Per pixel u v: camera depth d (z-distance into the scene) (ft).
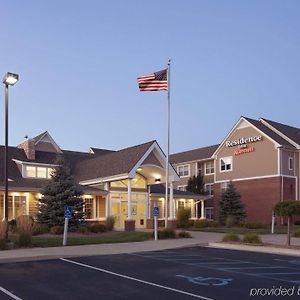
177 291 35.50
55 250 63.72
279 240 82.79
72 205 96.27
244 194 161.58
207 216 177.17
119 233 94.89
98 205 119.96
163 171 117.50
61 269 47.80
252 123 161.58
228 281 39.99
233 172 167.84
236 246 71.26
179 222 126.93
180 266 49.90
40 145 150.71
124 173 107.96
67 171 100.42
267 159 155.53
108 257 58.85
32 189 110.83
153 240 81.87
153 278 41.78
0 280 40.83
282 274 43.96
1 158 128.88
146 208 127.03
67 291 35.68
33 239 76.43
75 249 65.82
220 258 57.62
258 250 67.05
